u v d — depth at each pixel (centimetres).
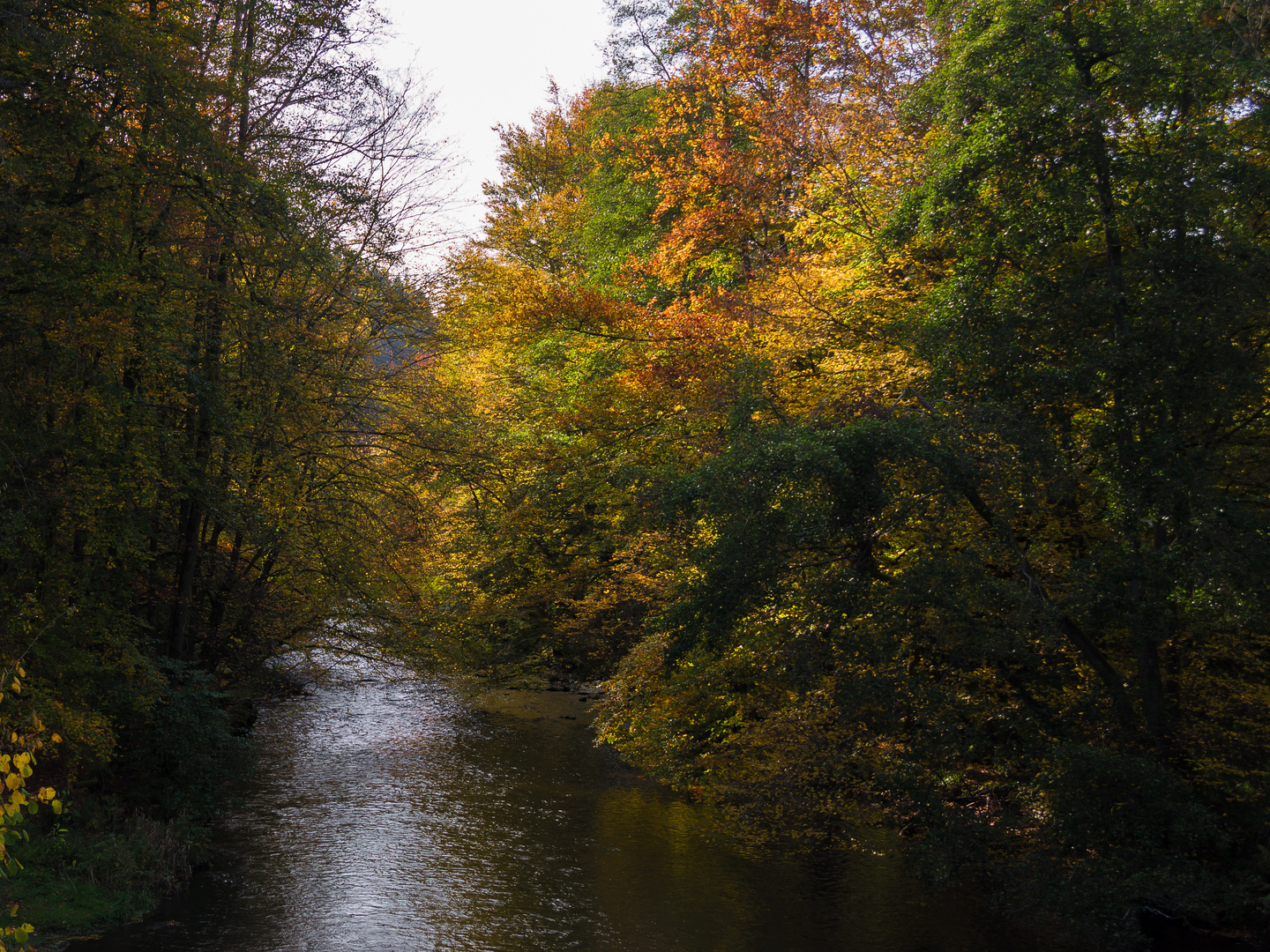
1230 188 1055
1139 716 1178
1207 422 1152
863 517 1123
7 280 1074
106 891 1115
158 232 1254
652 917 1156
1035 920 1138
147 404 1245
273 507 1545
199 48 1336
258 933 1071
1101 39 1137
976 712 1206
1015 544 1149
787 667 1186
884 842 1430
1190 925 1059
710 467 1148
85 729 1145
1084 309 1127
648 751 1521
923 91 1312
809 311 1481
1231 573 1028
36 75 1060
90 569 1241
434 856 1356
